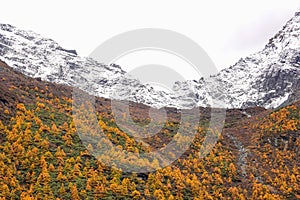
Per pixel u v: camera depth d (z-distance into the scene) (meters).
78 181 65.88
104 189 64.06
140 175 70.44
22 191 60.66
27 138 72.94
